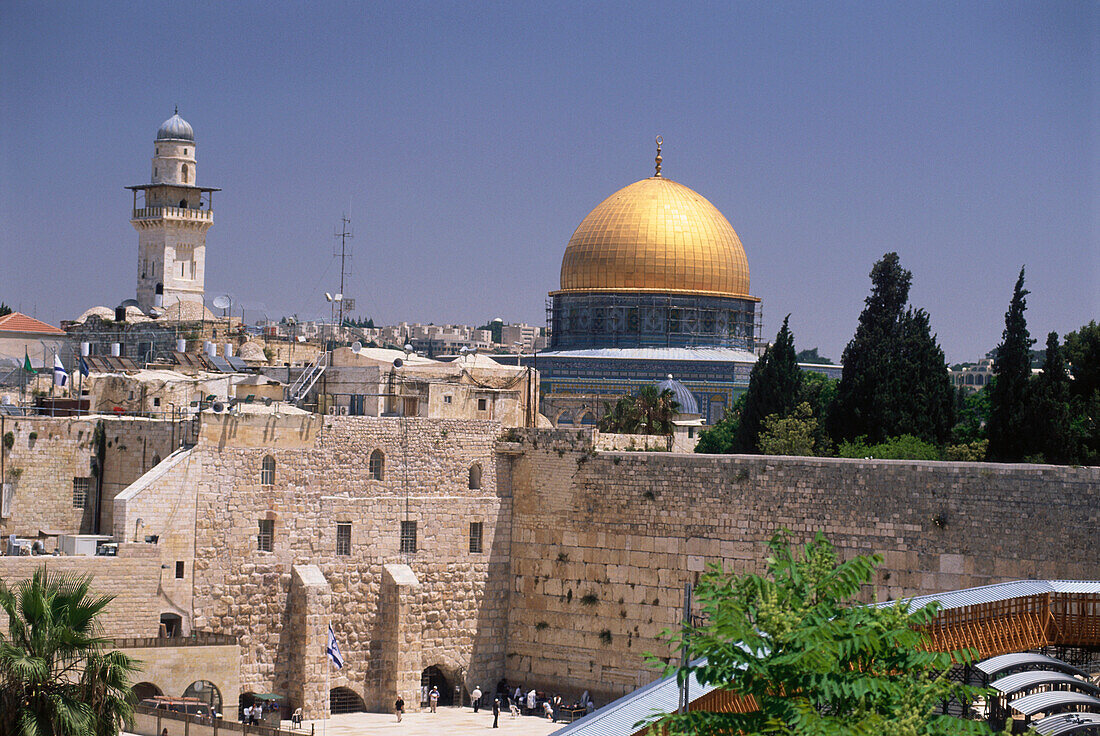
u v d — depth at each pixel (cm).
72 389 10719
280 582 8138
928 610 3609
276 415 8138
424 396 9506
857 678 3403
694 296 17338
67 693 5788
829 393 13912
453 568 8656
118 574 7494
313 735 6844
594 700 8438
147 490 7712
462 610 8662
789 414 11531
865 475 7544
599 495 8488
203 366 11769
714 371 17000
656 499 8262
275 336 14225
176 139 17100
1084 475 6962
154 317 14738
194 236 17175
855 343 11188
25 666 5588
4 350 14950
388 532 8494
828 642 3406
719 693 4512
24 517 8450
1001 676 5422
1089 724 4944
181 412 8881
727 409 16938
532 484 8769
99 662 5838
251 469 8062
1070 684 5419
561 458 8656
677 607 8156
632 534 8344
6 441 8400
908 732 3284
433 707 8419
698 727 3453
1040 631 5784
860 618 3572
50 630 5794
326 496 8306
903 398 10406
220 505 7950
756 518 7888
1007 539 7131
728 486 8000
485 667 8731
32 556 7375
